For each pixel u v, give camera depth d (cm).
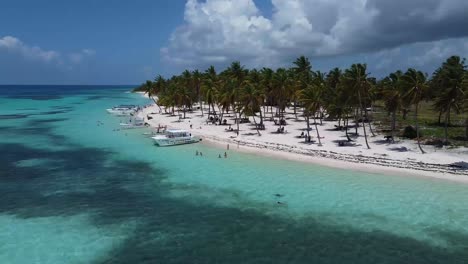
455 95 5866
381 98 8431
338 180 4466
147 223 3300
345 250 2825
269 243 2936
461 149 5659
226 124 9225
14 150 6347
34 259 2670
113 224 3275
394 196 3891
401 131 7312
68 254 2752
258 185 4319
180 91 10800
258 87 8400
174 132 6988
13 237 3006
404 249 2833
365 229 3156
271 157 5728
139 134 8131
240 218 3400
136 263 2645
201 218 3406
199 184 4388
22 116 11894
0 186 4312
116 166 5256
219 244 2920
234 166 5197
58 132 8425
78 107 15838
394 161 5131
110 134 8138
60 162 5491
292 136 7350
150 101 19962
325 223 3281
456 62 8056
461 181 4316
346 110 7294
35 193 4075
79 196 3991
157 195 4019
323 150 5953
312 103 6438
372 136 7075
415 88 5609
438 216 3384
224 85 9269
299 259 2697
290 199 3850
